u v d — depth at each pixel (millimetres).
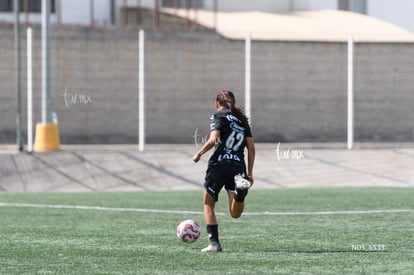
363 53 110188
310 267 31078
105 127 103875
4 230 43844
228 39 107625
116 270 30609
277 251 35594
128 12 115875
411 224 46312
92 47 103375
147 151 82562
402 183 79938
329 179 80375
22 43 100625
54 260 33188
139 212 53500
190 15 118312
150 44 105562
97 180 77812
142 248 36656
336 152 85000
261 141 107812
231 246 37344
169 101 106125
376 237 40688
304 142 109062
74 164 79500
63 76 102562
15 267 31469
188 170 80125
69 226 45688
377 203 58719
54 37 102125
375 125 110625
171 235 41594
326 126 109438
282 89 108500
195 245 37688
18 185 75938
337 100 109625
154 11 110812
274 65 108312
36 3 113375
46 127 82312
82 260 33125
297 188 73625
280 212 53094
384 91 110562
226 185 34469
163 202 60438
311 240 39562
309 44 108938
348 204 58125
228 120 34125
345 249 36312
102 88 103750
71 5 113500
